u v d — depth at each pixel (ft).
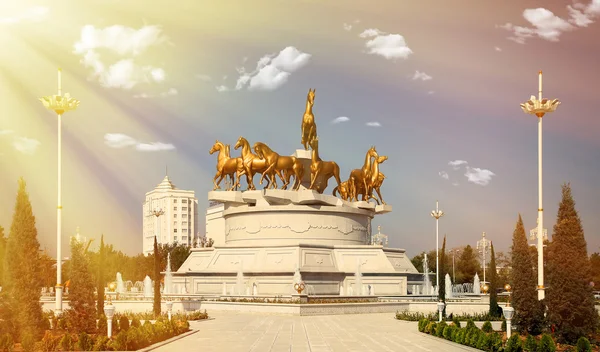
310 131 249.34
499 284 327.88
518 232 127.34
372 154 268.41
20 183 118.62
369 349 101.65
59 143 151.84
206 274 240.53
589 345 95.96
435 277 284.82
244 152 249.75
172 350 100.37
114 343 100.73
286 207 243.19
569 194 119.34
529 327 122.83
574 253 116.16
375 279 238.89
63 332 120.98
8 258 115.55
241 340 113.70
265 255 234.38
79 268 123.24
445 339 115.75
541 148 147.33
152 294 246.27
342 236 248.73
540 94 147.54
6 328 112.27
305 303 177.47
